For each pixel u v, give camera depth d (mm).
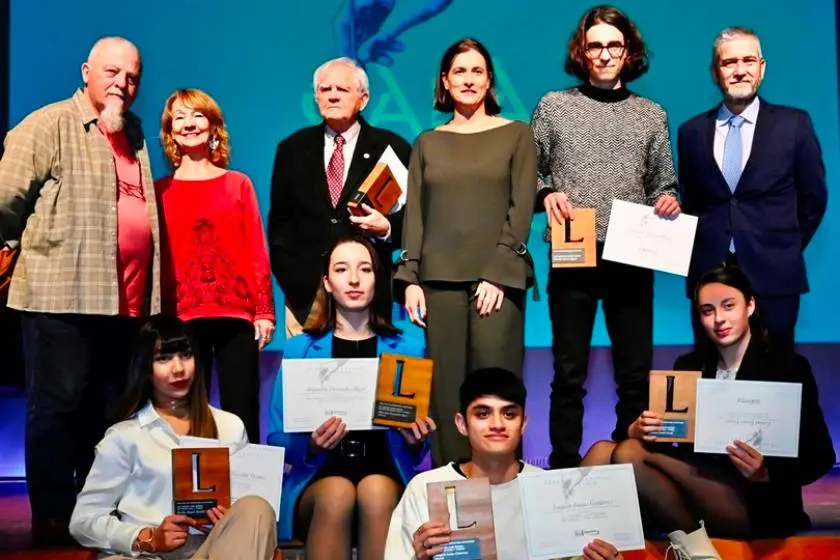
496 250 3555
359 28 5566
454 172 3641
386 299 3709
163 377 3117
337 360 3244
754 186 3826
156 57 5480
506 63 5590
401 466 3291
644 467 3227
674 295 5605
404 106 5582
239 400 3779
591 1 5605
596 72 3766
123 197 3586
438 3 5586
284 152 3943
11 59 5359
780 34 5594
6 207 3389
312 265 3812
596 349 5293
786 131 3846
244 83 5531
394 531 3012
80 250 3443
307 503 3197
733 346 3373
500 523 2977
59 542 3354
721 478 3227
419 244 3646
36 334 3428
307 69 5559
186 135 3854
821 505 3861
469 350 3619
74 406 3438
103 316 3535
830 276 5559
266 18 5547
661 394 3201
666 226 3652
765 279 3797
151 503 3078
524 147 3672
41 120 3471
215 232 3807
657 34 5594
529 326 5605
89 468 3674
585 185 3729
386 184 3615
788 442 3180
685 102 5598
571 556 2957
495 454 3025
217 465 3006
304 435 3307
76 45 5406
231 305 3795
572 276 3760
